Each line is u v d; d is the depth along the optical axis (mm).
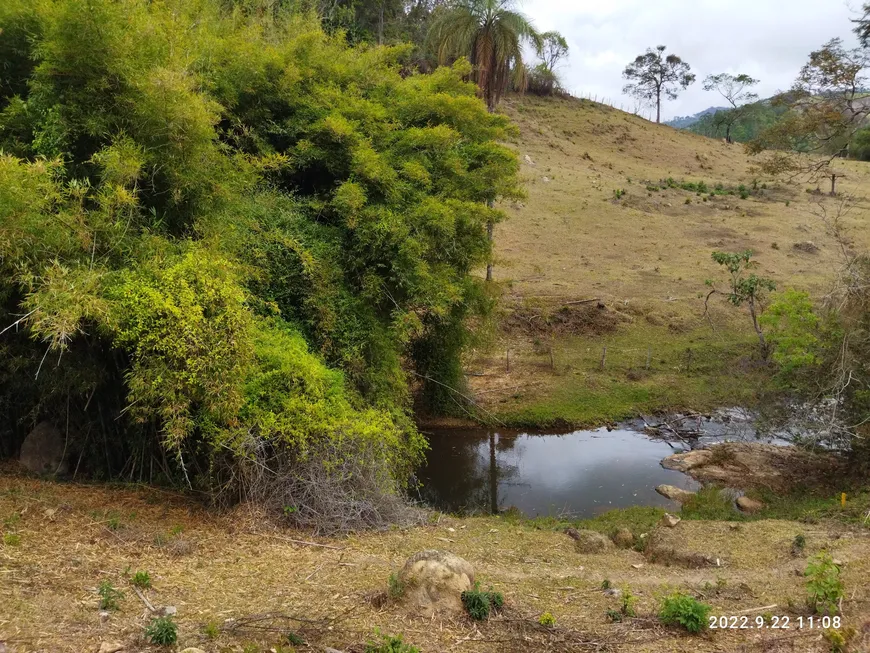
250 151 10820
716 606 5516
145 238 7211
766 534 8180
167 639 4109
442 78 13430
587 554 7777
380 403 10289
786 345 11789
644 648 4543
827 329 11320
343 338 9945
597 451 13914
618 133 44781
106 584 4871
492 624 4848
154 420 7371
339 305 10102
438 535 7793
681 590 6008
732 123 57219
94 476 8117
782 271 24828
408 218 10672
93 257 6742
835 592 5188
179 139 7477
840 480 11445
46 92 7129
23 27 7617
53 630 4156
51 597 4652
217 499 7469
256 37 11383
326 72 11945
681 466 12930
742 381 16281
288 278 9734
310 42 11656
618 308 20906
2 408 8242
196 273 6934
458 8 18797
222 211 8664
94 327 6844
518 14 18375
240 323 6945
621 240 28062
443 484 12320
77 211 6699
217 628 4449
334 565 6184
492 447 14164
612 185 34844
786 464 12562
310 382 7711
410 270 10477
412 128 11695
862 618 5031
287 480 7453
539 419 15094
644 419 15445
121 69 7129
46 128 7027
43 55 7207
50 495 7020
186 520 7043
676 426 14992
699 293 22391
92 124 7082
